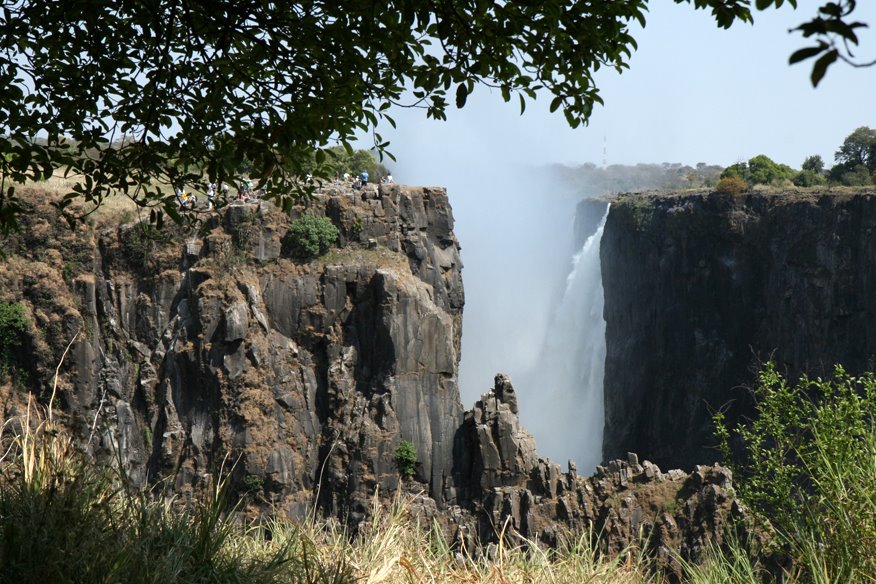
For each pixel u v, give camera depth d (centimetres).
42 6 2186
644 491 10669
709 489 9975
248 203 14250
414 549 1543
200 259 14050
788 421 2630
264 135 2252
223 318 13650
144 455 13475
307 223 14100
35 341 13388
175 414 13538
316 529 1625
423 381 13575
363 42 2194
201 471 13162
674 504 10238
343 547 1495
